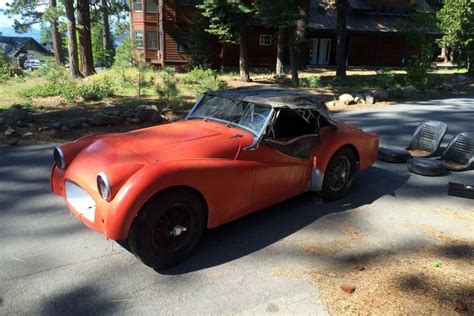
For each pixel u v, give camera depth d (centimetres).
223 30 2092
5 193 560
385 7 3406
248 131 441
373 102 1492
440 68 3161
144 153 381
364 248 419
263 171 435
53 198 545
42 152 768
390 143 885
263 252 409
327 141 505
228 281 359
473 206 536
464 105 1459
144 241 351
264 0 1891
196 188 371
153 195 349
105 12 3622
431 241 436
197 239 392
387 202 545
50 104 1323
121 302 329
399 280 360
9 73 2467
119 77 1841
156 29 2884
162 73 1866
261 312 318
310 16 3159
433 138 773
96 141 431
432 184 620
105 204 343
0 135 879
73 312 317
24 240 428
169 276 366
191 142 409
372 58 3453
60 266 380
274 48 3038
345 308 322
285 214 499
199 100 520
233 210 418
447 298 335
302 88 1956
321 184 506
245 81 2222
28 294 338
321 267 382
